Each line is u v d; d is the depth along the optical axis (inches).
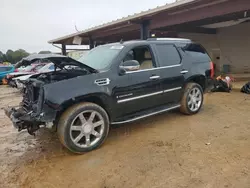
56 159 128.6
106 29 469.1
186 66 192.4
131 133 162.7
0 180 108.9
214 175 102.7
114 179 104.3
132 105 155.9
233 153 123.2
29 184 104.5
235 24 489.1
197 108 204.2
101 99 139.4
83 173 111.3
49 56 131.4
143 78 159.5
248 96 275.1
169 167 111.8
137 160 121.0
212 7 281.4
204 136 149.8
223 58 540.7
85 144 133.7
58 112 125.7
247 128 161.6
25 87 153.6
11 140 162.9
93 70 140.1
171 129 166.2
